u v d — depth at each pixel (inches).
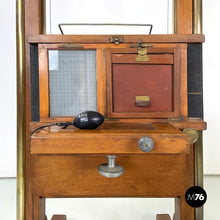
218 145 69.8
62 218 42.9
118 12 64.6
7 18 65.4
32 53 29.6
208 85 68.3
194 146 30.8
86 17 64.5
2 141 68.1
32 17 31.0
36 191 28.5
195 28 31.5
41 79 28.8
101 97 28.9
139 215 48.8
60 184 28.6
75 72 29.2
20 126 31.1
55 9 63.7
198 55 29.0
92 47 28.8
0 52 66.1
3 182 64.9
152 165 28.6
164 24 64.4
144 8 64.3
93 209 51.5
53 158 28.4
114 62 28.2
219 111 69.0
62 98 29.3
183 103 28.7
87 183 28.7
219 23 66.3
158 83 28.5
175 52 28.2
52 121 28.8
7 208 50.3
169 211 50.6
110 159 24.7
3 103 67.2
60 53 29.0
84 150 21.7
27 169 31.1
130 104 28.5
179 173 28.6
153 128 25.1
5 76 66.7
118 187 28.8
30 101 30.6
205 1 65.8
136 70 28.4
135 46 28.3
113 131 23.1
